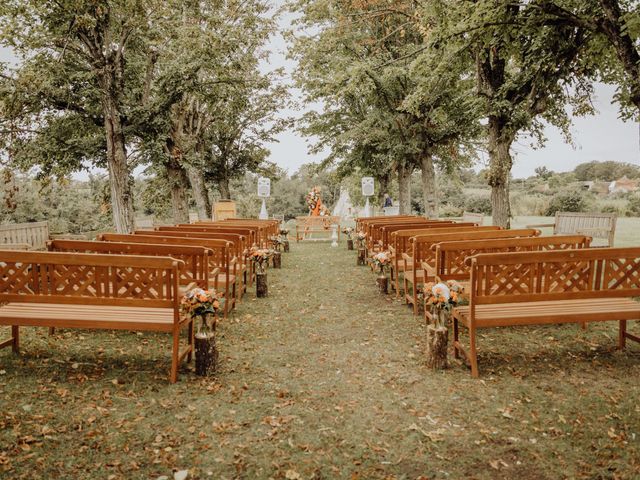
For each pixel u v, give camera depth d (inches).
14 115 485.4
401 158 722.8
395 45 731.4
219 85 611.2
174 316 158.6
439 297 169.8
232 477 108.0
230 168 1064.2
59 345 195.6
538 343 203.5
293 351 199.6
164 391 154.3
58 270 163.0
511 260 164.1
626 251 167.6
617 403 143.6
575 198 987.3
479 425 132.2
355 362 185.3
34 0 451.2
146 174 786.2
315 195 995.9
